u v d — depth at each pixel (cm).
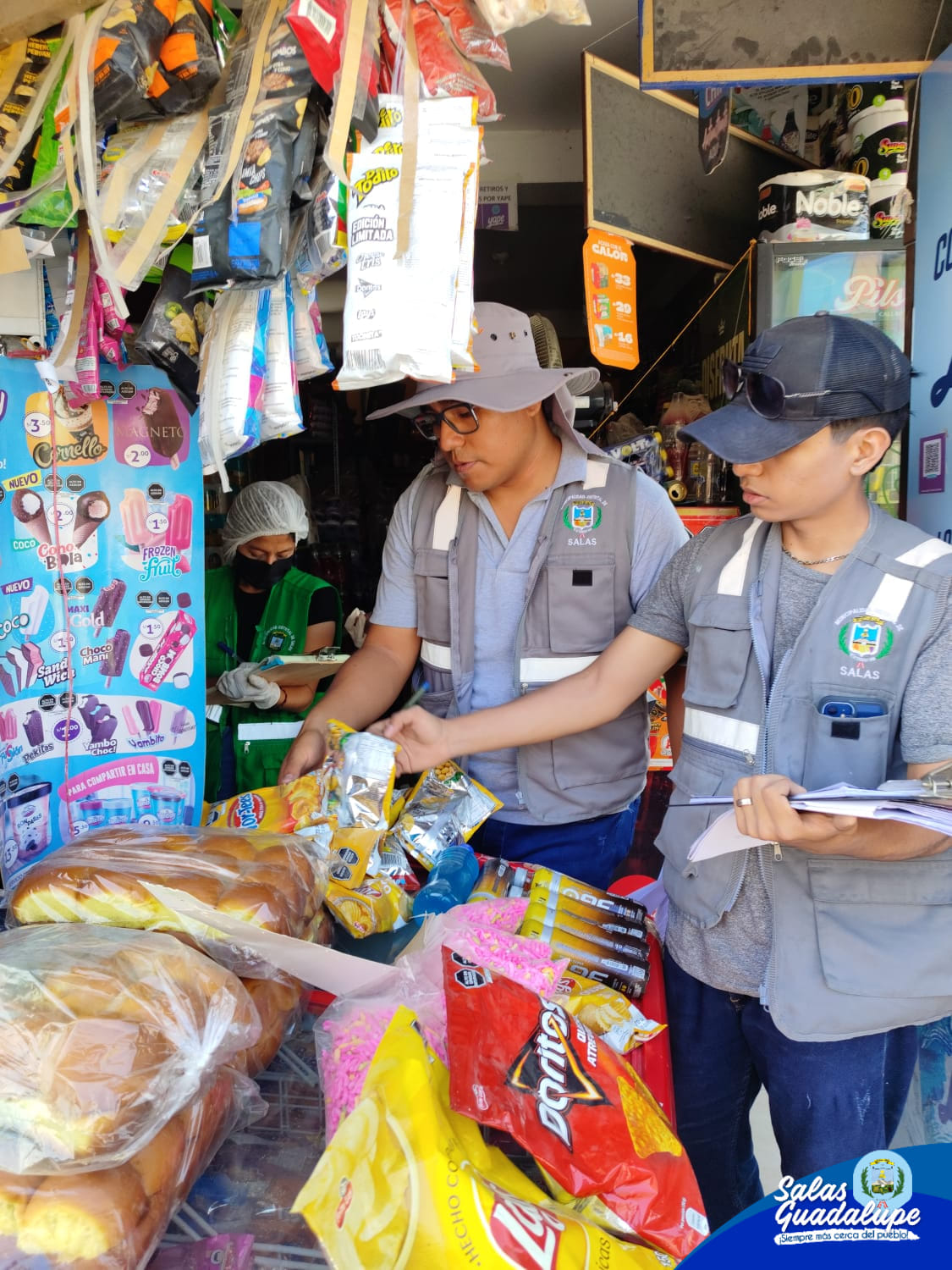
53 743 123
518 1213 69
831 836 93
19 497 119
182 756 131
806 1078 118
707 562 125
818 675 108
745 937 119
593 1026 101
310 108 96
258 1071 87
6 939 84
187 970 78
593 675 141
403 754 136
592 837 162
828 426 101
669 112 206
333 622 245
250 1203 75
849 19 145
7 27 90
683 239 216
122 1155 65
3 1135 64
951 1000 109
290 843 105
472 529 162
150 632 128
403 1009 84
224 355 106
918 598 104
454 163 95
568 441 158
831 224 208
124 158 95
